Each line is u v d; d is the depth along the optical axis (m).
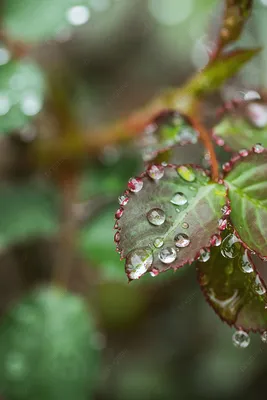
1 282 0.37
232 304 0.21
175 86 0.44
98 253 0.29
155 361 0.39
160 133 0.27
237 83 0.32
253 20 0.34
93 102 0.42
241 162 0.22
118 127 0.30
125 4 0.44
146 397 0.37
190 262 0.21
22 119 0.28
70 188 0.31
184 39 0.43
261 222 0.21
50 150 0.31
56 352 0.28
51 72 0.34
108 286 0.37
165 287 0.38
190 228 0.21
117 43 0.45
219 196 0.21
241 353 0.38
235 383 0.37
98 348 0.29
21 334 0.28
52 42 0.40
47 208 0.31
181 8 0.41
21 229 0.30
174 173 0.21
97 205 0.31
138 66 0.45
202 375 0.38
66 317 0.29
